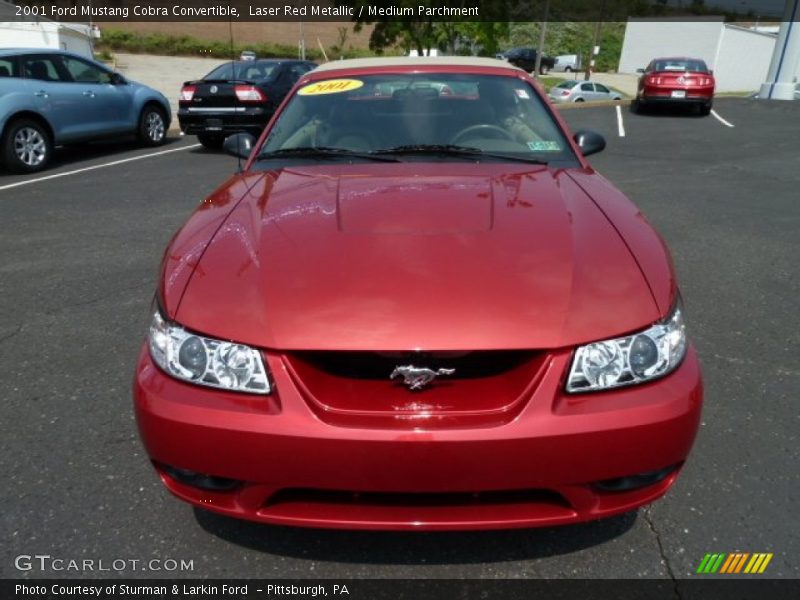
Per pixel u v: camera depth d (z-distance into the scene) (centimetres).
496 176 267
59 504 234
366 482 177
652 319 187
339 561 211
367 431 173
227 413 179
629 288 192
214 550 215
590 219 227
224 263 205
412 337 177
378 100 329
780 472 247
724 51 3569
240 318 186
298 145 310
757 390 304
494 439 172
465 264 197
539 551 213
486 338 177
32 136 858
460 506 184
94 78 970
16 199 707
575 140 333
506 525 183
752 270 470
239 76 1024
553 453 174
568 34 5316
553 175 273
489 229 216
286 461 177
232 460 179
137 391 192
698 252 511
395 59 374
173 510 232
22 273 470
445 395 179
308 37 4866
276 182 269
